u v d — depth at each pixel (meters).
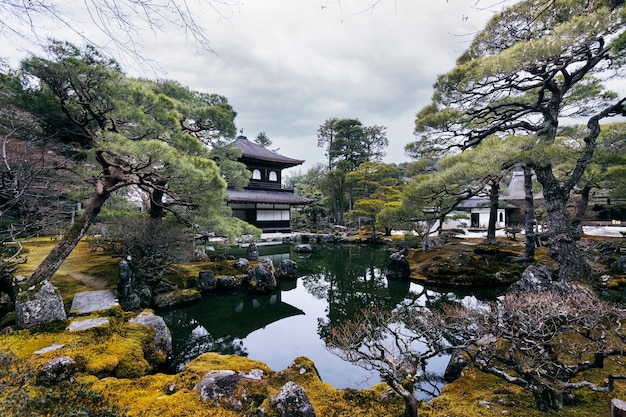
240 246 21.22
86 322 5.81
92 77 7.44
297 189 44.91
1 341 4.85
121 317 6.18
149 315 6.34
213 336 7.71
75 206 12.72
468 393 3.98
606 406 3.34
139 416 3.17
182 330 8.12
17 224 9.09
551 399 3.38
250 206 26.92
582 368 3.39
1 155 7.36
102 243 11.09
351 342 4.36
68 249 6.43
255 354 6.57
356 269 15.12
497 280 10.74
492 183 15.09
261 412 3.04
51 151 8.85
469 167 7.65
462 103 9.68
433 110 10.65
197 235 11.15
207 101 15.16
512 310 3.95
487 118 10.02
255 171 28.97
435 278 11.48
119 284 7.86
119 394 3.70
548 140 8.20
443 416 3.35
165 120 8.48
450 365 4.99
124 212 10.95
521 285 8.12
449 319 5.02
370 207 21.05
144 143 6.47
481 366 3.68
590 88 10.61
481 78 7.67
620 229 21.22
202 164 7.90
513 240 17.81
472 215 30.17
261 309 9.55
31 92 8.99
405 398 3.17
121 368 4.59
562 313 3.73
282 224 28.98
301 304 10.05
